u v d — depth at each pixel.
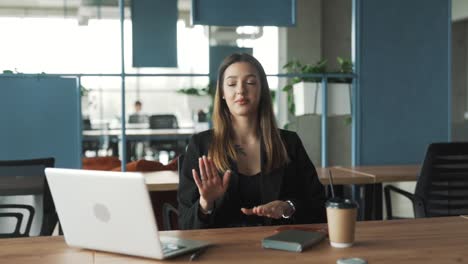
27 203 3.01
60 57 8.97
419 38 4.00
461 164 2.86
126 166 3.54
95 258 1.40
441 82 4.04
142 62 3.78
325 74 3.84
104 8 10.88
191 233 1.64
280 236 1.50
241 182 2.06
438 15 4.02
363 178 3.20
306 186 2.16
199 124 8.32
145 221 1.33
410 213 4.27
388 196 3.13
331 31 8.04
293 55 7.94
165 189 2.95
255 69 2.06
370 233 1.61
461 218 1.84
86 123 8.65
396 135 4.00
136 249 1.38
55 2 11.01
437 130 4.05
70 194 1.42
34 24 8.82
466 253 1.39
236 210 2.04
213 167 1.70
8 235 2.80
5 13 11.63
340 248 1.45
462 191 2.89
